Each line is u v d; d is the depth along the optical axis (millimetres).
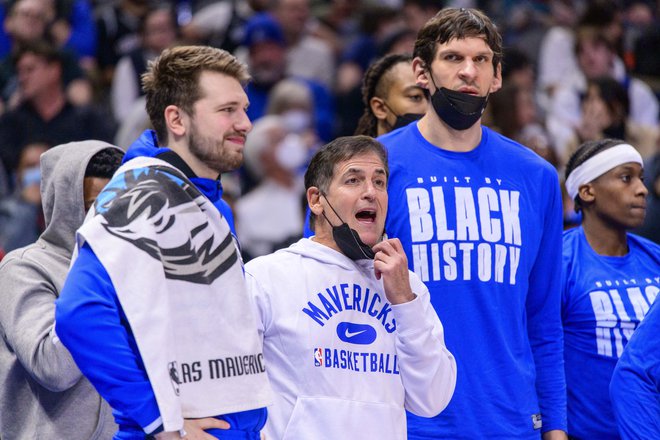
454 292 9320
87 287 7211
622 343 10594
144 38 22766
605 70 22766
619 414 9492
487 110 16172
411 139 9703
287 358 8281
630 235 11438
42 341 8195
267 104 22812
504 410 9312
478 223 9438
